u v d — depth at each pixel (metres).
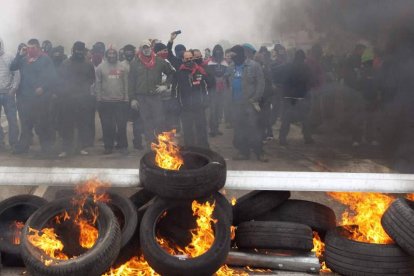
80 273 2.94
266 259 3.31
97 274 3.00
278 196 3.70
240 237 3.43
